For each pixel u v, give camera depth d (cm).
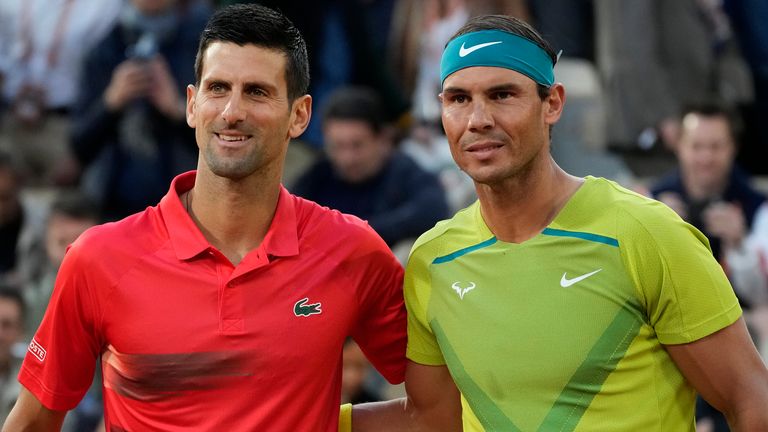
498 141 1497
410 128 3244
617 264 1487
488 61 1498
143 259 1516
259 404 1508
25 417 1575
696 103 2864
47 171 3491
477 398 1530
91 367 1565
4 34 3478
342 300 1559
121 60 3008
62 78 3491
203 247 1515
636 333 1484
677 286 1472
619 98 3197
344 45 3125
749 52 3325
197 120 1523
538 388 1493
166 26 2973
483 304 1527
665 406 1501
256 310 1515
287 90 1526
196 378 1499
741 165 3400
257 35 1502
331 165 2830
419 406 1666
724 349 1480
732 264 2719
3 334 2556
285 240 1544
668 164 3225
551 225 1525
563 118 3312
